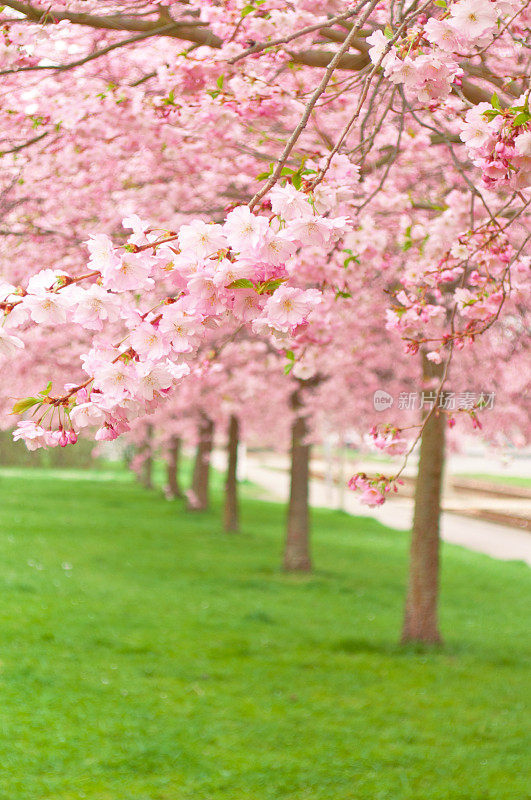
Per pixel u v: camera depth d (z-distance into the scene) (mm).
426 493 12266
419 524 12305
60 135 6738
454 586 19094
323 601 15570
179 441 35594
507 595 18312
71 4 5246
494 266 5098
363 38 4812
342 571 19531
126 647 10555
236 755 7398
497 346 10297
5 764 6762
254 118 5727
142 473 39406
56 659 9789
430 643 12141
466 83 4504
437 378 11078
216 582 16531
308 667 10594
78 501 30969
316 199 2803
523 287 5852
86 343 11258
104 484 40469
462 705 9406
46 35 4969
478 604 17125
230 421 24875
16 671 9094
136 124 6234
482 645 12820
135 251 2340
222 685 9477
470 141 2863
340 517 32156
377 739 8094
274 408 19625
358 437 17422
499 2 3023
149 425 30453
